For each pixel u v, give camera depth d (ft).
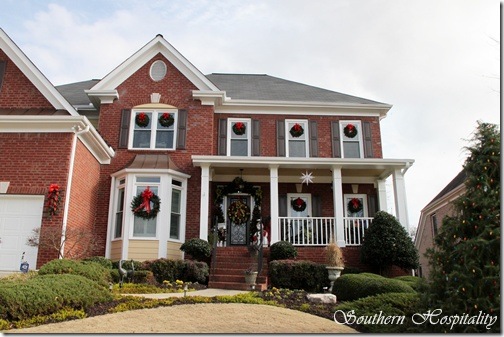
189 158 52.34
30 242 37.11
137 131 53.52
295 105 57.41
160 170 47.91
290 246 44.37
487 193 19.52
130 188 47.67
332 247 40.88
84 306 24.31
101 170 51.26
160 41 55.36
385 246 43.06
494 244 18.08
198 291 36.11
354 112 58.59
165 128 53.83
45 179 39.78
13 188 39.34
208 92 54.03
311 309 26.84
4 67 47.34
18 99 46.37
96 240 45.16
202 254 44.32
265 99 58.54
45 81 46.55
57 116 40.37
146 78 55.31
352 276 33.27
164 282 38.37
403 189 49.24
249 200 55.57
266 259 45.37
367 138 57.52
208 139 53.26
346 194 56.08
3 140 40.83
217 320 22.49
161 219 46.80
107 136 52.80
